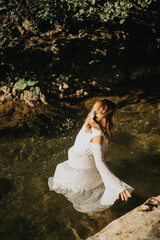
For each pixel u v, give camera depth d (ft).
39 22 19.27
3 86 17.60
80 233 8.32
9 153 12.72
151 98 16.47
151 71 19.40
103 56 18.38
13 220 9.07
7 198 10.03
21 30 18.94
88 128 8.77
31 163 11.99
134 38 19.57
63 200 9.61
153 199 8.11
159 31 20.45
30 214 9.24
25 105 16.56
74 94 17.43
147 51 19.88
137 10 20.17
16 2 18.30
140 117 14.73
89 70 18.20
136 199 9.54
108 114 8.71
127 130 13.80
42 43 18.30
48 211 9.27
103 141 8.60
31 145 13.20
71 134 13.87
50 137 13.75
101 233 7.18
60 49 17.92
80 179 9.41
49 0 16.97
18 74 17.84
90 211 9.04
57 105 16.52
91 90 17.67
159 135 13.24
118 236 6.92
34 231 8.57
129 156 12.04
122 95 17.11
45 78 17.57
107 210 9.05
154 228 6.98
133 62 19.19
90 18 19.40
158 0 20.17
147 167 11.28
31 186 10.57
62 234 8.35
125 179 10.66
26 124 14.85
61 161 12.01
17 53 18.17
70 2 16.84
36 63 17.92
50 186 10.30
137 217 7.42
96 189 9.55
